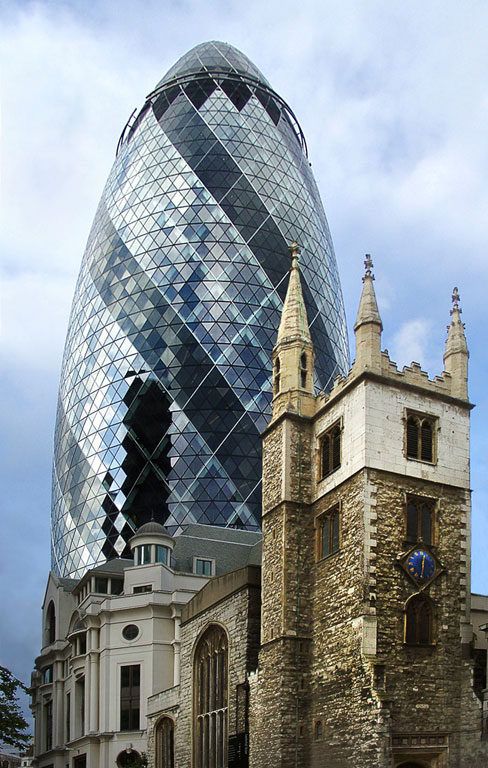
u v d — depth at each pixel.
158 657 90.00
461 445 57.44
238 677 60.66
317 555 57.06
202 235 136.50
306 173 153.38
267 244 138.50
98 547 127.38
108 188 152.50
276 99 154.50
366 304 57.41
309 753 53.56
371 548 52.22
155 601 91.69
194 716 67.56
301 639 55.59
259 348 131.88
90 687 92.31
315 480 59.00
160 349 131.12
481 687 52.22
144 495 125.75
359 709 49.84
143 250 138.25
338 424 57.53
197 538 108.62
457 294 61.09
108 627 93.00
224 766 61.91
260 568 61.84
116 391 133.00
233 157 142.75
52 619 115.00
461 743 50.97
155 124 150.12
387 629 51.28
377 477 53.78
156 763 74.81
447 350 60.00
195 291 133.12
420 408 56.53
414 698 50.62
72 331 146.88
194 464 125.19
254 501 124.31
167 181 141.88
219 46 157.25
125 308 136.12
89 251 149.00
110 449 131.00
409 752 49.47
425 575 53.25
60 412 146.00
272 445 61.31
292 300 64.69
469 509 56.38
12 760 185.38
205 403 127.69
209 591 67.50
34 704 114.38
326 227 153.75
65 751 99.62
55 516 141.25
